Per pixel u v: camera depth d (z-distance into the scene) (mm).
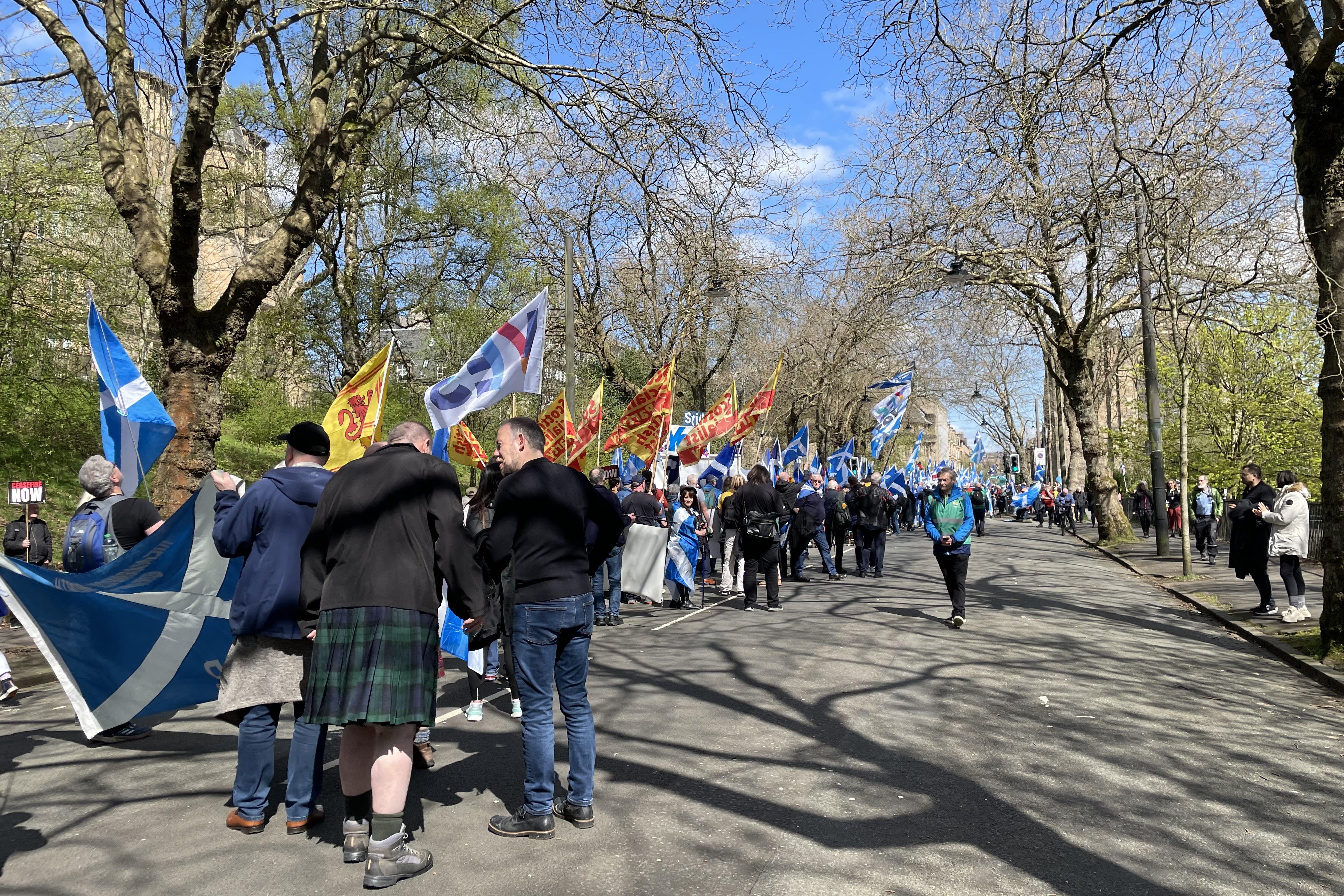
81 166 17188
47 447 19250
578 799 4414
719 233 13312
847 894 3684
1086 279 24750
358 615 3799
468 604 4023
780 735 6000
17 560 4625
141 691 5086
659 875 3854
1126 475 45938
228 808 4727
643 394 13797
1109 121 12164
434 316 20531
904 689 7332
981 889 3754
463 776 5238
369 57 12258
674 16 11414
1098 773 5324
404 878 3820
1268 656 9328
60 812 4672
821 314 32594
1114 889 3793
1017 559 21516
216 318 11094
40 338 17531
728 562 15133
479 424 24250
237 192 19047
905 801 4785
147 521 6402
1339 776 5402
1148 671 8328
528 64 11695
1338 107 8773
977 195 15352
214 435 11102
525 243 20797
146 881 3840
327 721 3729
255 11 10797
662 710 6660
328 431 7051
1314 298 15070
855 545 19984
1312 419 30359
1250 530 11562
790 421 41125
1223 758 5695
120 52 11242
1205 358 30609
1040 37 10562
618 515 4590
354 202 18266
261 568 4336
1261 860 4133
